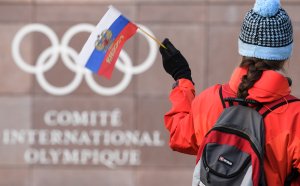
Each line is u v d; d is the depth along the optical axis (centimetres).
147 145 1603
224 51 1598
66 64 1619
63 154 1614
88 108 1614
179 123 545
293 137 495
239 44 530
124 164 1605
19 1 1628
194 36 1603
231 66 1595
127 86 1608
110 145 1608
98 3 1617
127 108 1608
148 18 1611
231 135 492
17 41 1628
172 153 1598
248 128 494
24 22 1628
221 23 1599
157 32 1608
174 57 579
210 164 488
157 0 1609
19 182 1617
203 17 1602
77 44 1619
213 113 523
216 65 1598
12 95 1623
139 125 1606
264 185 493
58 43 1622
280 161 496
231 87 526
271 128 498
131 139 1605
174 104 559
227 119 500
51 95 1619
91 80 1612
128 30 598
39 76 1622
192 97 565
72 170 1612
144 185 1602
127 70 1606
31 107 1622
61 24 1622
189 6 1603
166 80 1603
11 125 1622
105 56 592
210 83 1598
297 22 1583
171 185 1598
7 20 1628
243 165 482
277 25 507
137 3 1609
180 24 1603
